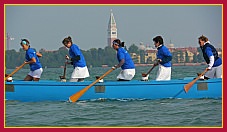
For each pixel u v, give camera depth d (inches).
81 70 946.7
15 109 853.8
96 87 939.3
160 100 941.2
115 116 788.6
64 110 841.5
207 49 959.6
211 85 970.7
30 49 951.0
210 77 999.0
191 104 895.1
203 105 884.0
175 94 957.2
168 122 740.0
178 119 761.6
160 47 959.6
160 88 951.6
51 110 841.5
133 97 946.1
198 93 964.6
